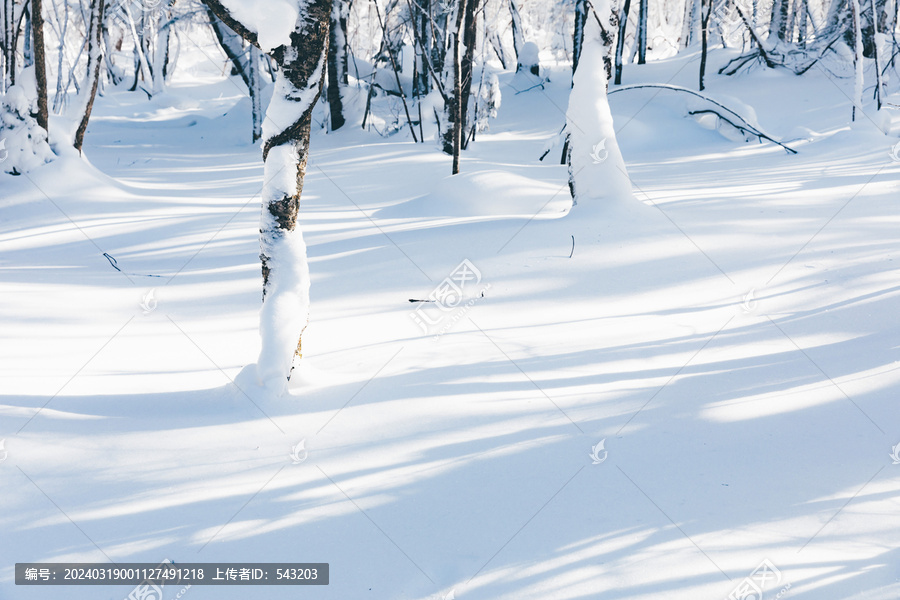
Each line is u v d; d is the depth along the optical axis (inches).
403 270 275.3
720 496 115.6
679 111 689.0
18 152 466.9
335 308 235.0
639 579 96.0
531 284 247.9
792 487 117.5
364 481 124.0
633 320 207.6
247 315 233.1
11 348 197.3
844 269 240.1
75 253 345.4
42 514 114.7
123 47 1630.2
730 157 551.5
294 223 164.7
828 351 174.2
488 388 162.6
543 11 1450.5
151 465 130.6
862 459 125.1
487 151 641.6
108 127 935.0
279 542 107.2
